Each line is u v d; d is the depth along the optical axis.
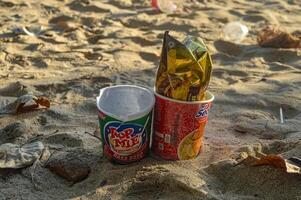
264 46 1.70
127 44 1.68
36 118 1.06
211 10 2.29
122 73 1.39
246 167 0.80
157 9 2.21
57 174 0.84
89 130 1.00
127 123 0.82
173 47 0.81
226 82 1.34
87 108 1.12
